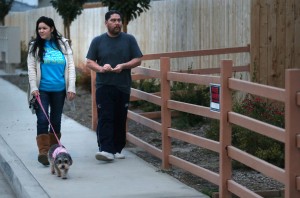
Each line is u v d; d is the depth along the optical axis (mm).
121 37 13211
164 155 12750
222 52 18688
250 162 9320
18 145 15328
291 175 8102
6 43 34781
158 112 17844
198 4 22016
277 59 16781
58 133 13438
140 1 21625
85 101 22875
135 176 12266
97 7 34031
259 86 8938
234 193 9953
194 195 10859
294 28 16547
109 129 13383
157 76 12953
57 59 13023
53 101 13234
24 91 26234
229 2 20125
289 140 8078
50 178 12141
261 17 16969
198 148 14695
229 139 10133
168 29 24344
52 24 13047
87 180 11984
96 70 13039
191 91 17969
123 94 13312
